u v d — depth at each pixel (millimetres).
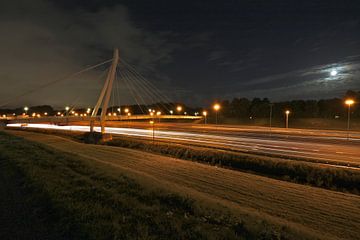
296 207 15281
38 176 10727
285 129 66438
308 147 37188
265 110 118062
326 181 23094
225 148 37219
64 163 14969
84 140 55969
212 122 114188
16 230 6273
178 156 36125
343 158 28938
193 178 21703
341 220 13422
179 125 86625
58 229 6359
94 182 10773
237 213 9586
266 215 11586
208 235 6570
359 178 21922
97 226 6395
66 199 8055
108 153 33750
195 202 9672
